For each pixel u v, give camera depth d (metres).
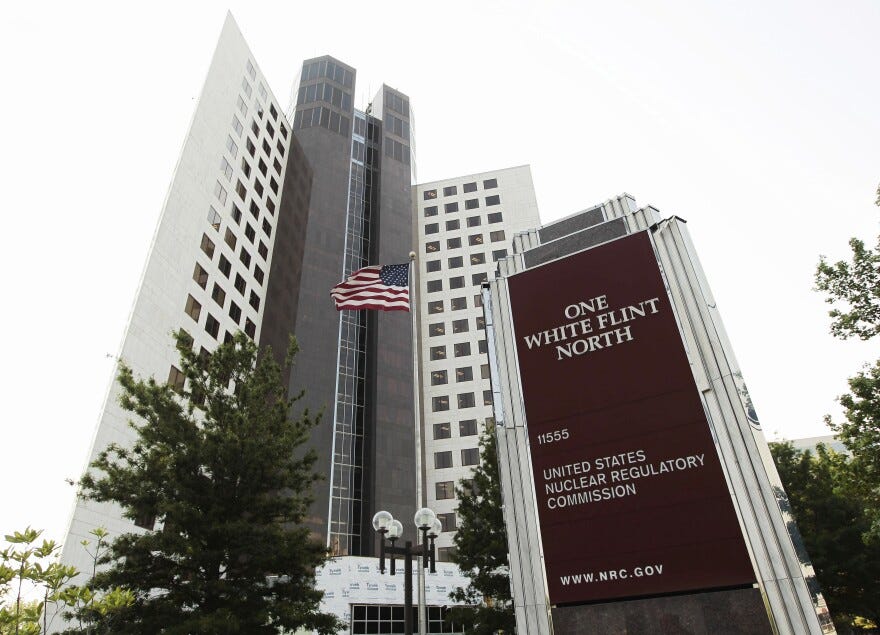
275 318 55.88
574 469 12.32
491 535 22.20
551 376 13.45
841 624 30.73
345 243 72.25
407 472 60.41
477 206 85.50
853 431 19.97
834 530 28.33
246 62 60.28
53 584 7.36
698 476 11.05
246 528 16.59
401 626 36.56
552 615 11.32
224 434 18.09
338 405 61.53
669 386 12.00
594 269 13.92
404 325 70.31
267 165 61.09
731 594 10.03
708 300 12.30
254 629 16.20
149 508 17.20
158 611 15.55
